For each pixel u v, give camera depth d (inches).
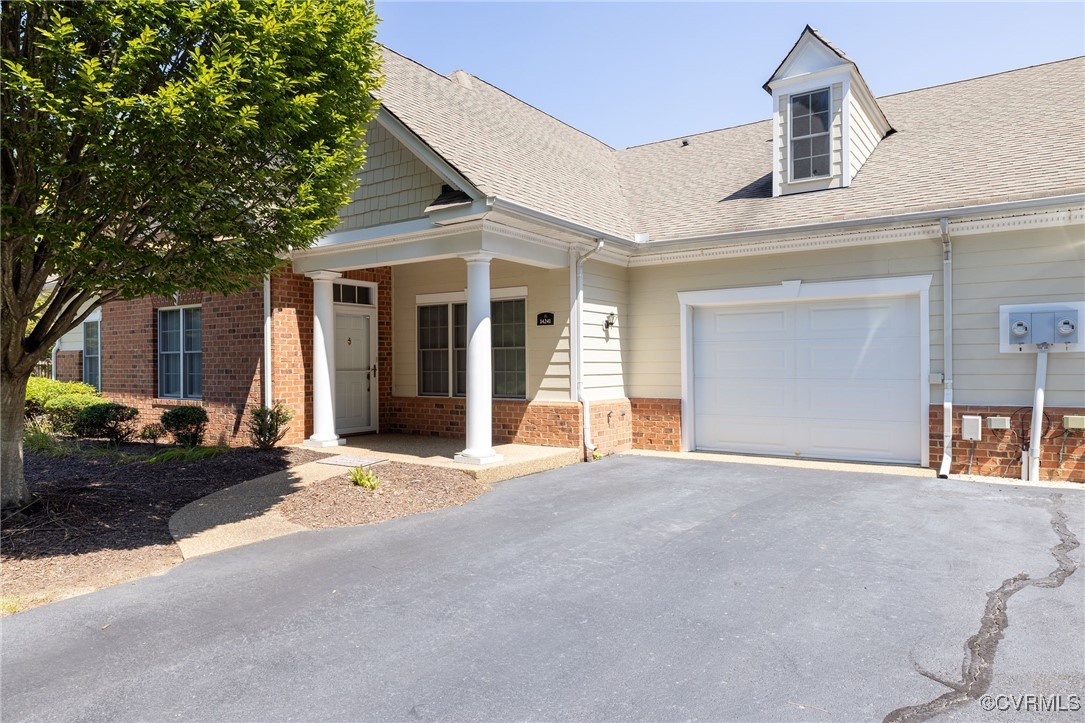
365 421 472.1
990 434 328.2
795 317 392.2
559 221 347.3
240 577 189.5
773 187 415.8
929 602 164.4
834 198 383.2
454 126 391.9
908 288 350.0
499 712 115.1
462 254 343.0
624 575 188.5
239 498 279.1
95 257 201.2
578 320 395.5
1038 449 314.5
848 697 119.0
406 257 367.6
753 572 189.8
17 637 149.6
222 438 434.9
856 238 359.3
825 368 382.9
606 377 421.7
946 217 321.1
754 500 282.4
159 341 494.9
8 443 243.8
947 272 335.6
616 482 326.3
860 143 409.4
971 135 399.2
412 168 362.9
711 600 168.4
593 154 561.6
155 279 218.2
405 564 199.8
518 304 423.2
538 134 498.3
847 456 376.5
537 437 408.5
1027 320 314.7
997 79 460.4
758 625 152.1
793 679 126.0
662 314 432.5
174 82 200.4
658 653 138.2
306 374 428.5
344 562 202.4
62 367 634.8
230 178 215.6
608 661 134.7
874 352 367.2
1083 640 140.7
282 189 233.6
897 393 360.8
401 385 483.2
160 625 155.4
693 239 394.3
